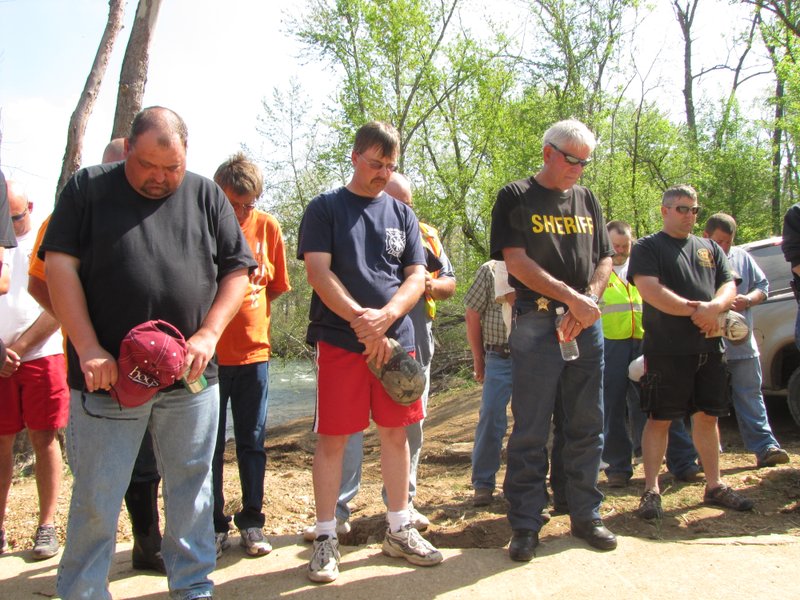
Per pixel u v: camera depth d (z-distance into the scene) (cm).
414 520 395
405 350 345
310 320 352
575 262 359
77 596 261
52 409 383
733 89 2381
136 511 346
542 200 360
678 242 419
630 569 330
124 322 270
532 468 355
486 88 1619
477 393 1096
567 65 1655
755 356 509
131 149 262
